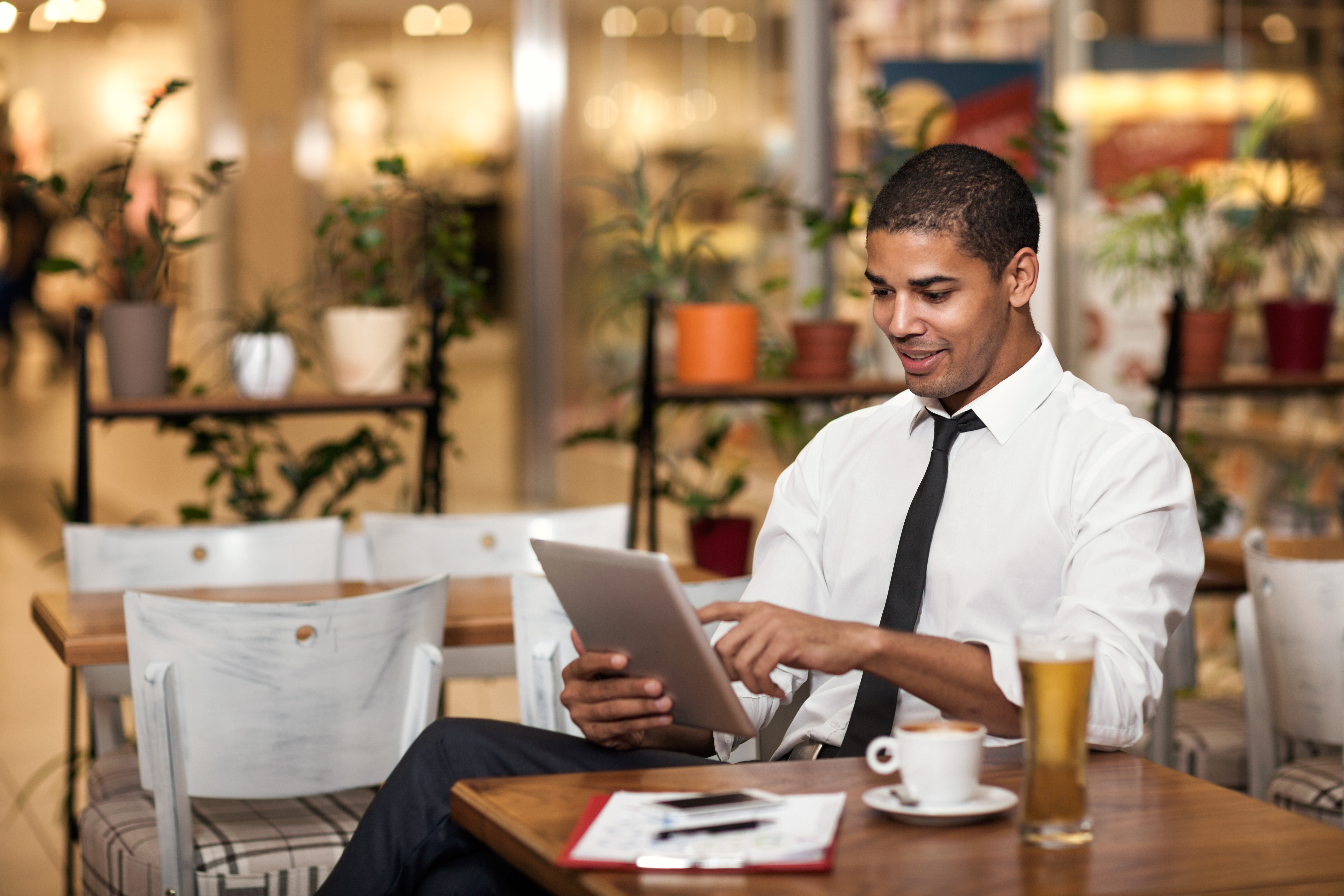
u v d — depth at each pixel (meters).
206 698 2.11
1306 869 1.27
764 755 2.24
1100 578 1.73
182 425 3.90
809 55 6.33
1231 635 4.91
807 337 4.07
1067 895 1.21
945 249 1.80
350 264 6.21
